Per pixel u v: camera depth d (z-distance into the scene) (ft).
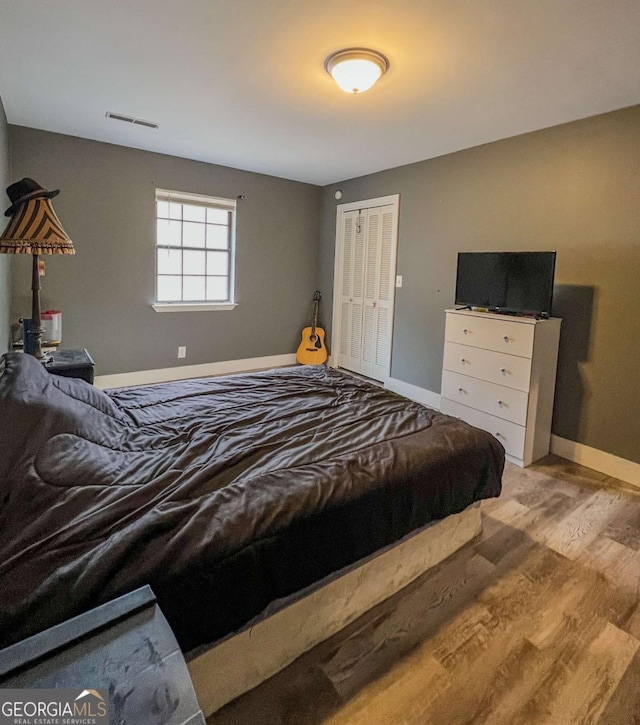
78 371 8.79
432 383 14.25
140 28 6.78
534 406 10.10
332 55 7.38
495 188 11.74
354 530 4.94
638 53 7.00
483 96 8.80
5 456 4.09
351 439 6.23
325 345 18.71
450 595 6.06
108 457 4.97
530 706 4.53
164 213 14.88
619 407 9.64
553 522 7.95
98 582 3.41
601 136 9.52
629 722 4.39
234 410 7.19
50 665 2.54
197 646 3.88
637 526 7.87
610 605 5.96
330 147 12.68
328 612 5.20
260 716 4.35
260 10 6.21
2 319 10.22
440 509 5.93
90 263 13.48
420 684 4.74
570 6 5.87
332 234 17.88
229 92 9.07
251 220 16.57
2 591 3.28
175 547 3.82
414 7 6.01
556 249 10.49
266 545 4.21
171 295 15.46
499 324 10.37
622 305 9.43
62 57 7.75
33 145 12.07
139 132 12.00
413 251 14.38
